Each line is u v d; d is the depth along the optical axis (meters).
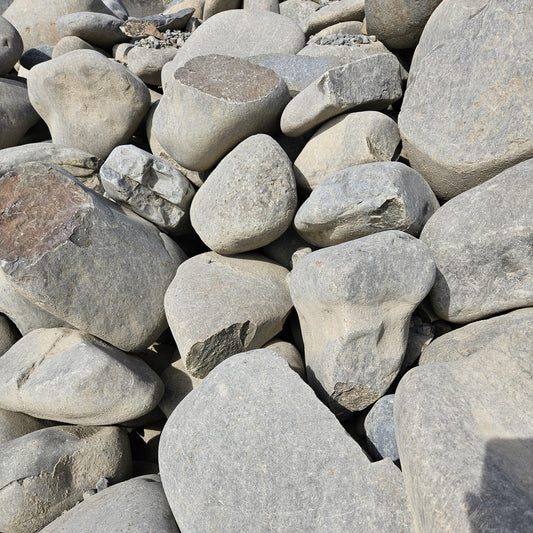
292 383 0.89
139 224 1.34
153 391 1.12
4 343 1.34
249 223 1.19
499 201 1.01
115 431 1.12
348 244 1.01
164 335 1.37
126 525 0.88
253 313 1.14
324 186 1.14
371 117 1.26
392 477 0.81
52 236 1.17
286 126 1.36
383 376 1.00
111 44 2.17
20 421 1.16
